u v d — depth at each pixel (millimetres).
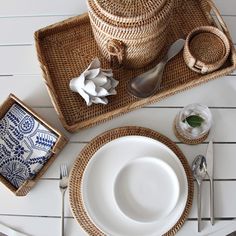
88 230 844
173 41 1012
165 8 798
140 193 853
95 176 868
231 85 972
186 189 849
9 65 990
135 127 915
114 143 877
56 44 1002
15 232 857
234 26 1017
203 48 934
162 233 821
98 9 805
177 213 840
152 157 854
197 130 885
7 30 1019
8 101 904
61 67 982
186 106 901
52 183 894
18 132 913
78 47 1001
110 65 980
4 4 1035
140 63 948
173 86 964
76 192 866
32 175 875
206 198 878
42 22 1026
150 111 951
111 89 917
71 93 951
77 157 892
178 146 919
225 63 972
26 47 1007
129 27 792
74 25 1011
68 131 911
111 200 852
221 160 910
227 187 890
